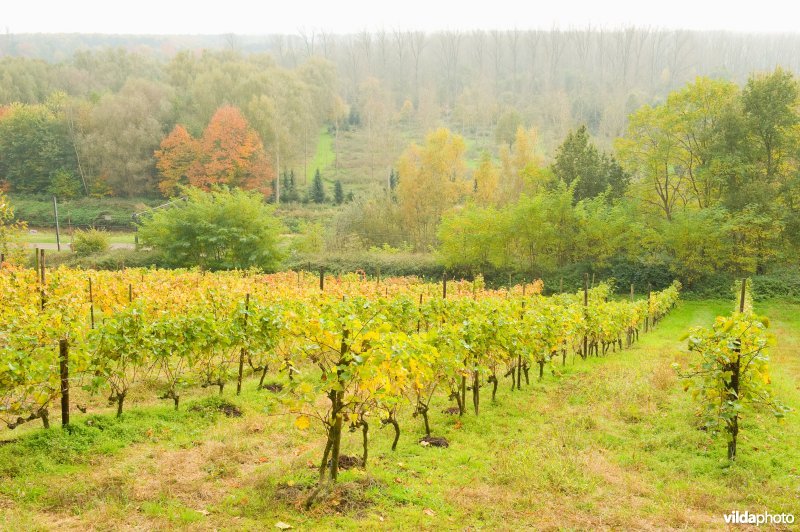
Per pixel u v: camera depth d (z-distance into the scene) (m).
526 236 31.30
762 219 27.47
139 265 33.38
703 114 31.84
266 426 7.60
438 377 8.04
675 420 8.57
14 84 81.38
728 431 7.05
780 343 18.48
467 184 43.78
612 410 9.20
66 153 66.94
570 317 12.11
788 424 8.36
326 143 93.25
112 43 161.12
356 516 5.18
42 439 6.41
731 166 29.98
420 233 42.94
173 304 12.63
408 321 10.95
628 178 36.22
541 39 132.00
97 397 8.65
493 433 7.93
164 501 5.28
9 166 66.38
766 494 6.09
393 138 73.19
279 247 36.00
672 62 116.19
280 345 10.30
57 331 7.41
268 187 64.75
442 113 113.06
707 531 5.24
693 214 29.25
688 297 28.72
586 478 6.26
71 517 4.91
